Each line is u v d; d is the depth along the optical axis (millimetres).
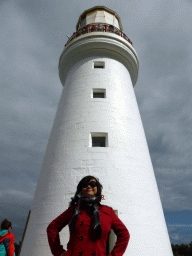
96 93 11930
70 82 12875
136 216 8156
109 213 2916
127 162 9352
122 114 10922
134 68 14812
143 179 9367
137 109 12492
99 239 2658
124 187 8586
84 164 8938
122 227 2850
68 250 2662
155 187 10047
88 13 17719
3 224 6035
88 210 2809
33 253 7793
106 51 13602
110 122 10273
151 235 8102
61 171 9102
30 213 9633
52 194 8688
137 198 8617
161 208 9734
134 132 10711
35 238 8078
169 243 8945
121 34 14344
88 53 13688
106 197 8141
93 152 9211
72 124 10453
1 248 5648
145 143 11273
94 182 3166
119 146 9633
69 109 11219
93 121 10211
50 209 8359
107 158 9070
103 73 12375
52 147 10484
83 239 2617
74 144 9664
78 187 3230
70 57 14188
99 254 2572
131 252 7387
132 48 14000
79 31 14492
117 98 11438
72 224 2725
